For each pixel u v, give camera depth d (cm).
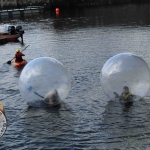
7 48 3822
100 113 1589
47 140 1364
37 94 1667
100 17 7206
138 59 1648
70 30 5209
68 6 11581
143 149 1258
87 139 1351
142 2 11912
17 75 2444
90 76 2248
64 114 1598
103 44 3622
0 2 10375
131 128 1423
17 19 7825
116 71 1631
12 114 1636
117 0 12262
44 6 10812
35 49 3603
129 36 4144
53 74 1650
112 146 1289
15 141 1368
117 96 1661
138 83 1636
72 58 2934
